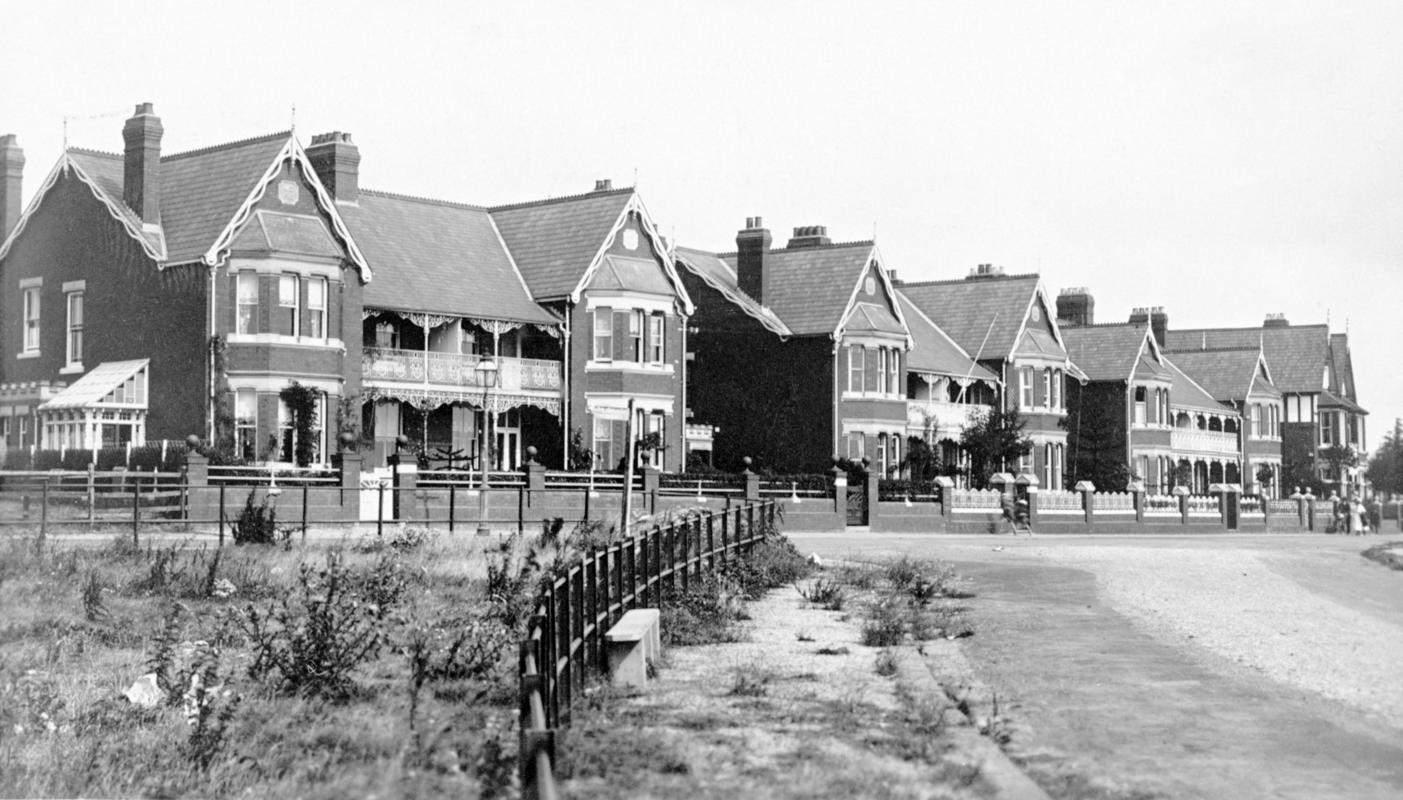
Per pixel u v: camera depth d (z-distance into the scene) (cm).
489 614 1842
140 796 1253
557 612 1360
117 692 1603
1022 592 2741
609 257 5809
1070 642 1958
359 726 1416
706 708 1434
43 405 4716
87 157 4997
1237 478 9644
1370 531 8606
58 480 3628
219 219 4675
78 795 1258
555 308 5703
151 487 3684
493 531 3912
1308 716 1410
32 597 2167
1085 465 8431
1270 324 11106
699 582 2448
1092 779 1151
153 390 4697
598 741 1259
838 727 1342
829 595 2478
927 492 6106
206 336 4569
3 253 5112
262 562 2641
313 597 1984
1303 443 10562
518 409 5741
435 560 2812
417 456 4925
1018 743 1288
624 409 5734
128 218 4781
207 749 1339
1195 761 1215
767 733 1316
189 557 2683
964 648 1898
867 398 6600
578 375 5675
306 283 4750
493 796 1157
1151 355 8756
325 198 4853
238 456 4459
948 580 2925
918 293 8156
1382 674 1670
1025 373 7731
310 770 1272
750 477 5303
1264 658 1802
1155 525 7125
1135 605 2475
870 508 5791
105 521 3350
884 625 2028
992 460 7106
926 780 1138
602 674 1579
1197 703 1481
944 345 7669
